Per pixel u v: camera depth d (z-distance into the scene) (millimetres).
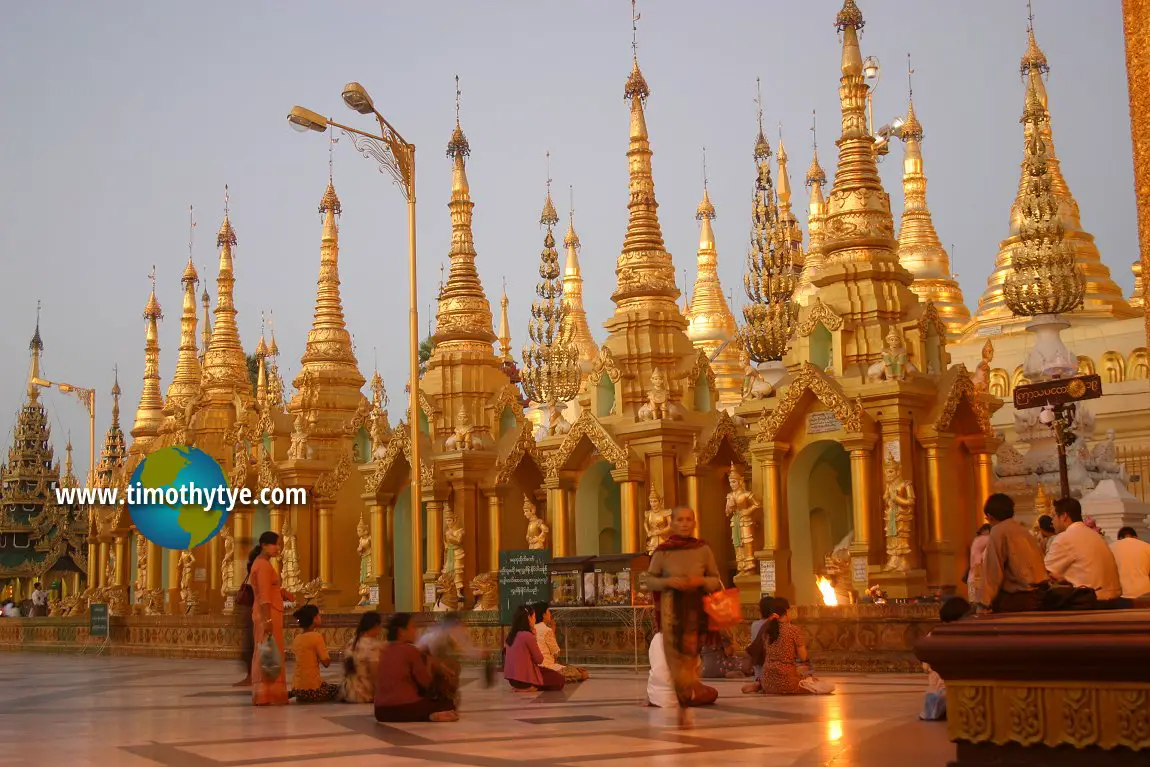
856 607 28281
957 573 31766
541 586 32312
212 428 57125
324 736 17109
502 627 32688
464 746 15508
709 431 37531
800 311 38844
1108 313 51000
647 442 37375
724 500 37938
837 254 34812
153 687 28859
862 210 35094
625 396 38938
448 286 45500
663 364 39125
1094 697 9578
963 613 18359
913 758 13039
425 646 19156
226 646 45844
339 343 52000
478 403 43812
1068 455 36188
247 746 16078
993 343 49125
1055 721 9695
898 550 30797
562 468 39125
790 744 14938
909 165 58125
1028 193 39875
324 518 47875
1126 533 19609
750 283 42562
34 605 69688
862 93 36188
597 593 33156
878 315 33562
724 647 26125
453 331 44562
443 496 42281
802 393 32906
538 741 15820
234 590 50188
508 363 68250
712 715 18484
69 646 54781
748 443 37938
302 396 50719
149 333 69562
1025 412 37469
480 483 42125
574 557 33656
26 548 89438
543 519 42562
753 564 33688
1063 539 16156
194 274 64938
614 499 40469
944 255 57344
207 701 24172
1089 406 45688
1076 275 38969
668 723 17688
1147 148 10039
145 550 59750
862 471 31625
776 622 21953
